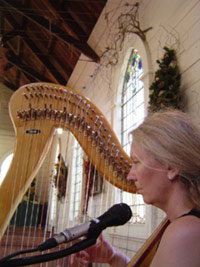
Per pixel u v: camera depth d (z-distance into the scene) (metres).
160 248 0.61
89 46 7.23
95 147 1.63
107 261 1.29
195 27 3.40
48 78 11.02
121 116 5.81
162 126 0.73
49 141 1.59
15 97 1.61
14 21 9.58
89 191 6.30
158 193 0.73
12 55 10.76
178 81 3.38
